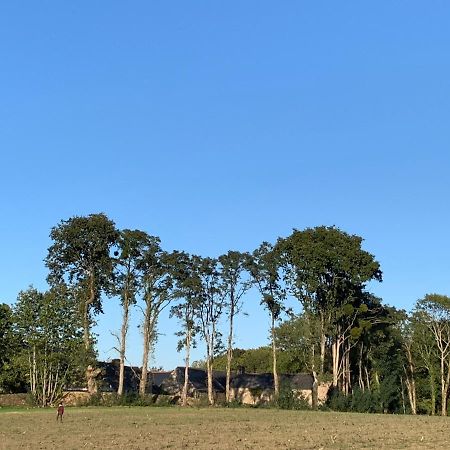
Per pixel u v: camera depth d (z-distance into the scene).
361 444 33.22
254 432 39.81
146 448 29.50
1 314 82.69
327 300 82.81
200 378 110.75
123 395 80.88
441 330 98.31
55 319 78.06
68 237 82.75
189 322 87.56
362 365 96.00
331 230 83.31
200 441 33.28
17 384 85.12
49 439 33.78
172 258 86.81
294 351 88.19
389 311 88.56
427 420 58.12
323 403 81.12
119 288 84.75
